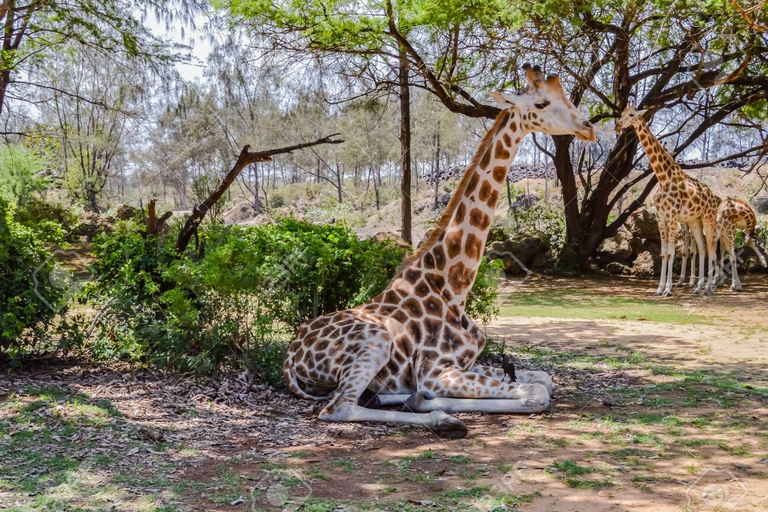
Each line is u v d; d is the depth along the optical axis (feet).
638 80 61.00
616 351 30.37
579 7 49.65
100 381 20.84
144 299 23.26
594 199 70.54
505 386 19.01
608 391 22.35
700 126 64.18
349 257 24.94
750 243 63.46
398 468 14.51
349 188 165.68
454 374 18.93
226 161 90.33
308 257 23.43
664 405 20.44
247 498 12.51
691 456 15.49
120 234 24.85
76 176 114.01
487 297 27.43
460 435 16.87
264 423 17.74
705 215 53.31
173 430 16.57
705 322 39.93
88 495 12.24
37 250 22.53
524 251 70.54
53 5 52.65
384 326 19.02
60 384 20.18
